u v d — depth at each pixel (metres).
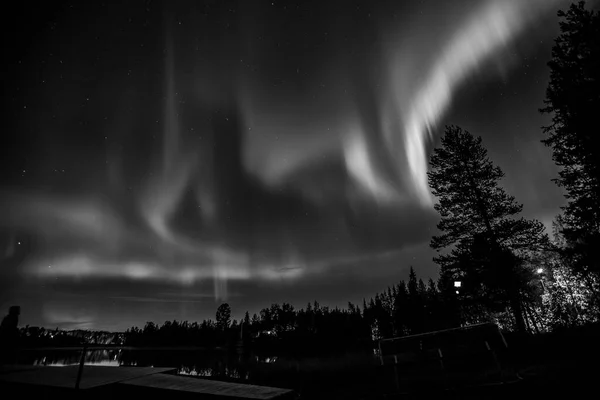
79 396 5.35
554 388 5.91
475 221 19.81
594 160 13.85
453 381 7.08
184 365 10.07
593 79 13.80
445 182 21.02
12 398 5.72
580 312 23.00
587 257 14.46
